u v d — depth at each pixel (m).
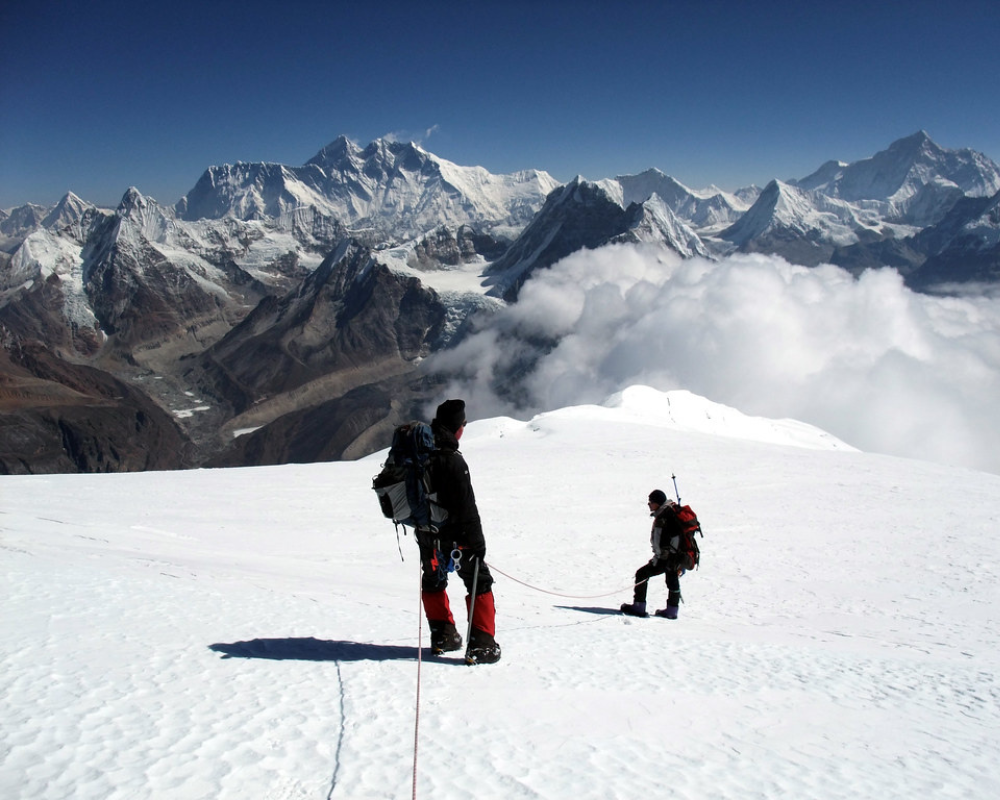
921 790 3.92
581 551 20.70
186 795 3.11
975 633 12.01
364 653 5.80
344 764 3.58
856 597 15.38
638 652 7.15
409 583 13.15
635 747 4.23
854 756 4.41
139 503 27.48
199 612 6.61
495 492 32.44
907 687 6.49
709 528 24.70
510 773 3.67
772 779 3.92
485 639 5.89
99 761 3.34
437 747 3.93
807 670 6.95
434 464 5.89
